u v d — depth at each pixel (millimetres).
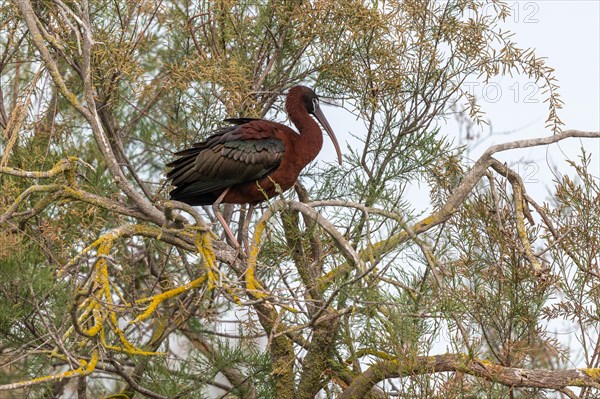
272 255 11461
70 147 14047
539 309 10672
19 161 12602
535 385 9578
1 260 10359
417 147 12258
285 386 10984
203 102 14203
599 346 10703
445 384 9109
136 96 14914
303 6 13133
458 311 9602
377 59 12773
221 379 14430
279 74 14391
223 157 12273
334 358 10898
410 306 9164
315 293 10203
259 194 12625
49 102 13508
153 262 15141
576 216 10984
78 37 9680
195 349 13703
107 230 13719
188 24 13211
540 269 10258
